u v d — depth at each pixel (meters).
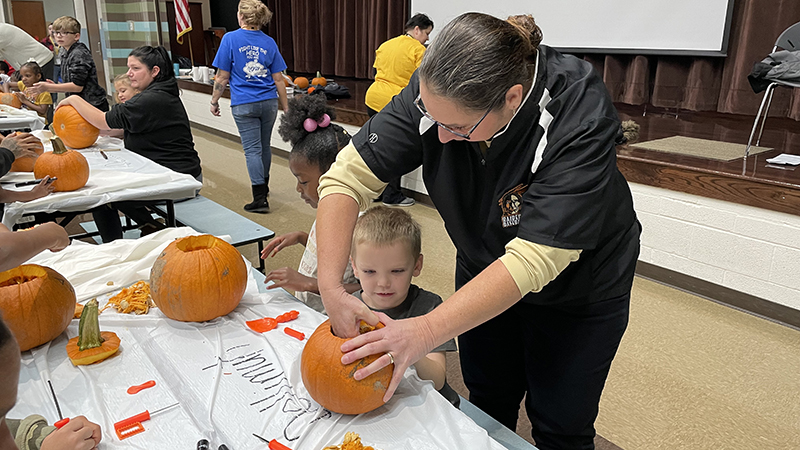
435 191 1.29
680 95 4.37
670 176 2.88
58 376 1.08
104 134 3.48
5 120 4.01
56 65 5.72
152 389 1.04
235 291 1.31
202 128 7.67
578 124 1.04
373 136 1.21
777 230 2.57
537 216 1.00
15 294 1.13
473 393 1.63
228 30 9.05
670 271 3.05
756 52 3.85
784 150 3.19
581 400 1.36
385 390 0.97
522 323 1.41
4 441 0.70
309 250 1.65
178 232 1.72
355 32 7.15
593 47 4.61
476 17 0.94
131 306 1.34
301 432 0.94
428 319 0.96
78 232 3.58
